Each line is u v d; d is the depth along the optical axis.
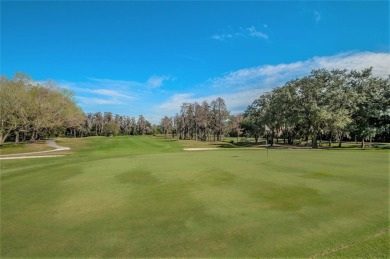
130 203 8.61
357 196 8.74
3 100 43.50
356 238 5.58
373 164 16.03
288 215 7.08
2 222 7.18
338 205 7.83
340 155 22.25
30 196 9.87
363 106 43.53
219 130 87.25
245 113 67.75
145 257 5.08
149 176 13.19
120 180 12.41
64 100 54.19
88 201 8.98
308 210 7.44
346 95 41.38
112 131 139.88
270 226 6.36
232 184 10.91
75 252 5.37
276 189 9.90
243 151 29.67
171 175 13.29
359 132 43.78
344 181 11.08
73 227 6.69
